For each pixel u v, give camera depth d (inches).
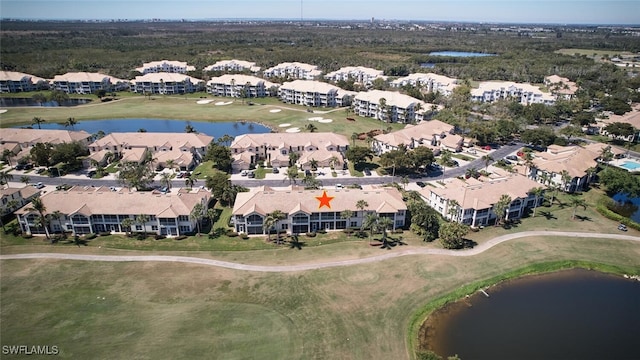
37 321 2888.8
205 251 3784.5
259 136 6481.3
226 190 4549.7
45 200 4074.8
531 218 4530.0
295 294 3206.2
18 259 3607.3
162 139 6437.0
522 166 5689.0
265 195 4205.2
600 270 3641.7
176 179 5482.3
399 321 2950.3
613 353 2731.3
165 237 4013.3
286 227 4141.2
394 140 6505.9
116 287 3257.9
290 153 5999.0
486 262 3683.6
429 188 4918.8
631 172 5738.2
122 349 2659.9
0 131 6491.1
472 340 2817.4
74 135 6619.1
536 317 3061.0
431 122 7322.8
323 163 5974.4
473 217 4298.7
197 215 3973.9
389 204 4200.3
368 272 3496.6
